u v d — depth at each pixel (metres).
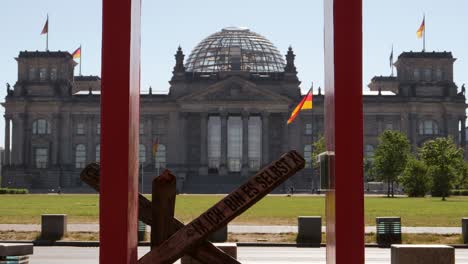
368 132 169.12
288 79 169.12
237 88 164.88
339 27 11.93
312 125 152.62
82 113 169.75
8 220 47.75
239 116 171.38
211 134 171.00
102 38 11.73
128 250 11.65
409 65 174.12
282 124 167.12
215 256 11.80
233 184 155.12
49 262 25.89
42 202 82.69
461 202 84.81
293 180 163.12
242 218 51.22
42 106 168.88
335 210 11.93
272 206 73.12
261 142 167.25
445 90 172.12
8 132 170.00
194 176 160.62
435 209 65.00
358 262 11.86
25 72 173.12
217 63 186.88
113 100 11.69
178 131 167.12
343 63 11.92
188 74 171.38
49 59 172.62
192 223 11.48
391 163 113.94
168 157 167.62
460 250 32.84
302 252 31.27
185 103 164.75
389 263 26.20
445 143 108.12
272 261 26.92
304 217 35.75
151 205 11.99
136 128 12.63
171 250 11.45
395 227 34.69
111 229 11.59
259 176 11.46
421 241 35.09
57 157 168.12
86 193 144.50
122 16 11.71
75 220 47.97
